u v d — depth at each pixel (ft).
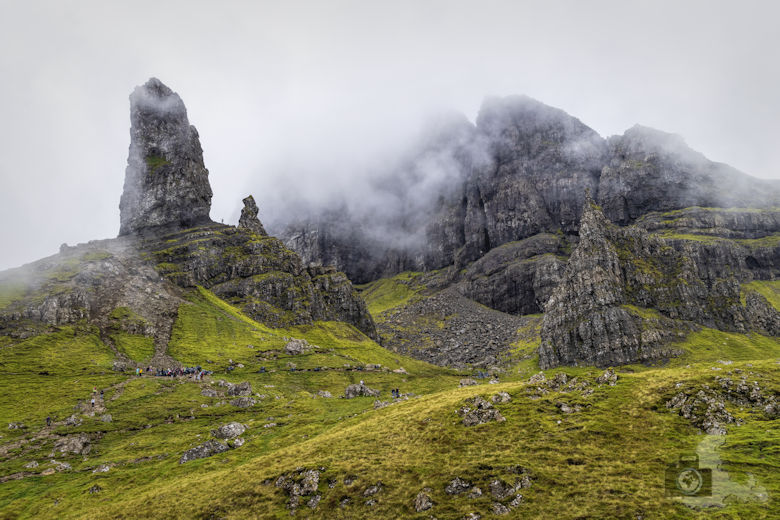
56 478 297.74
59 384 475.72
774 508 168.14
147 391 476.95
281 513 218.79
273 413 424.87
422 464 241.55
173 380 521.65
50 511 249.96
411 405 346.74
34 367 515.91
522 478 214.90
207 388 504.02
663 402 270.05
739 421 241.14
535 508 194.70
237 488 243.81
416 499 211.61
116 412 421.59
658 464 213.25
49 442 355.77
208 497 238.89
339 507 216.33
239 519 216.95
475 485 216.13
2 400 427.33
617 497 193.06
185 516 223.71
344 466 247.09
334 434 307.17
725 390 269.85
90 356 575.79
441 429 278.05
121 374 530.27
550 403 292.20
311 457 266.57
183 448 341.82
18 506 258.16
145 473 293.64
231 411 440.86
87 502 257.34
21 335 587.27
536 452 238.89
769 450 205.98
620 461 221.46
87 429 382.22
